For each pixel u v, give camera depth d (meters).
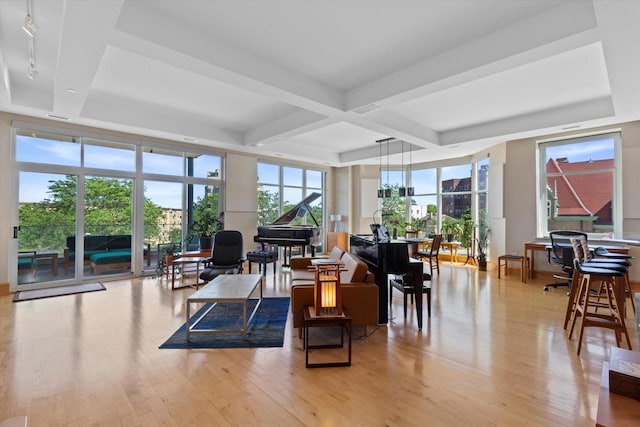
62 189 5.45
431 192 9.42
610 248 5.03
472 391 2.28
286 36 3.14
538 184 6.48
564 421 1.94
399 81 3.84
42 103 4.58
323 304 2.82
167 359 2.76
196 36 3.03
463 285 5.74
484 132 6.03
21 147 5.03
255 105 5.24
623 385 1.11
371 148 8.55
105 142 5.88
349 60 3.61
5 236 4.85
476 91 4.43
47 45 3.29
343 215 10.25
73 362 2.68
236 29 3.03
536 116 5.36
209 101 5.05
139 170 6.26
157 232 6.55
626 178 5.31
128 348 2.97
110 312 4.02
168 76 4.13
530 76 3.93
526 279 6.10
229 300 3.20
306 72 3.90
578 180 6.08
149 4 2.69
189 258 5.65
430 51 3.41
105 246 5.90
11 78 4.16
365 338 3.27
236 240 5.71
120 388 2.29
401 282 4.21
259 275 4.27
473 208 8.31
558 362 2.72
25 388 2.28
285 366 2.65
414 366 2.66
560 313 4.10
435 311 4.20
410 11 2.73
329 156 9.09
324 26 2.96
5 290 4.82
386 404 2.12
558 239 5.91
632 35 2.58
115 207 6.02
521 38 2.88
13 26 2.96
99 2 2.26
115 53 3.53
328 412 2.03
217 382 2.39
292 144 8.05
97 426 1.89
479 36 3.12
